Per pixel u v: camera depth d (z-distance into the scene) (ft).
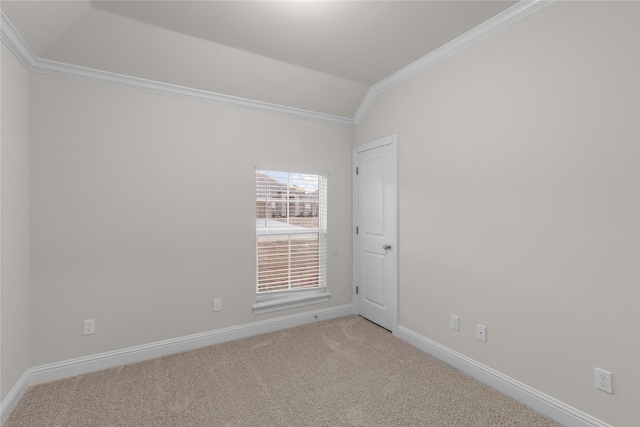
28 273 6.88
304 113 10.52
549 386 5.86
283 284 10.45
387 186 9.98
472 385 6.92
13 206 6.17
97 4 6.19
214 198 9.15
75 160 7.41
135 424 5.66
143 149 8.18
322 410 6.07
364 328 10.25
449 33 7.23
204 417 5.86
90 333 7.57
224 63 8.25
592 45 5.22
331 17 6.63
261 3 6.17
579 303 5.44
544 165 5.90
